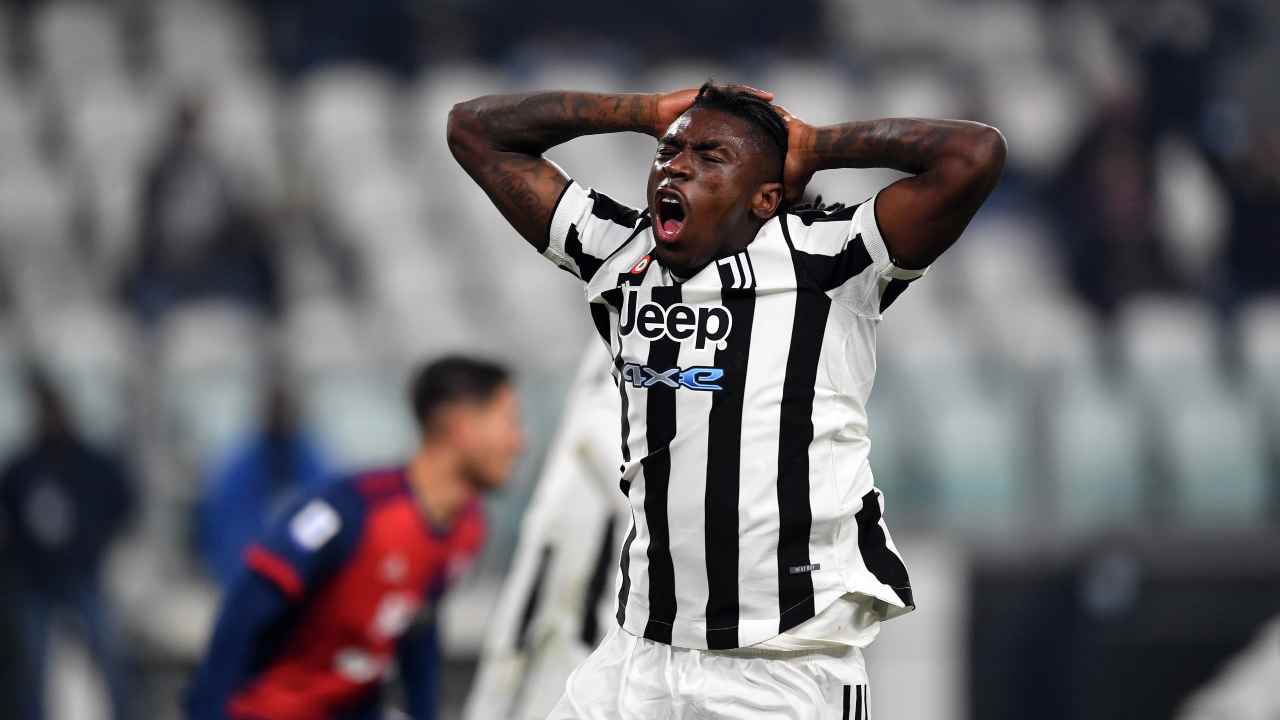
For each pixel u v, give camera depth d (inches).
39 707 952.9
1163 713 1010.7
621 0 1654.8
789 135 362.9
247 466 935.0
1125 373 1195.3
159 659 965.2
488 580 977.5
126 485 984.9
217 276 1256.2
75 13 1697.8
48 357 1150.3
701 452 363.6
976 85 1664.6
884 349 1200.8
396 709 735.7
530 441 1038.4
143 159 1489.9
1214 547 1023.0
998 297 1358.3
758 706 365.7
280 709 563.8
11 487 961.5
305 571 543.5
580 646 572.7
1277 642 1013.8
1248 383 1199.6
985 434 1129.4
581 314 1296.8
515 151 391.9
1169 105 1566.2
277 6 1697.8
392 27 1615.4
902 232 354.6
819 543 364.8
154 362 1148.5
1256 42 1679.4
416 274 1359.5
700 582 365.7
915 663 971.9
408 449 1092.5
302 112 1558.8
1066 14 1729.8
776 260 363.3
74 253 1424.7
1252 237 1370.6
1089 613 1011.9
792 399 361.1
